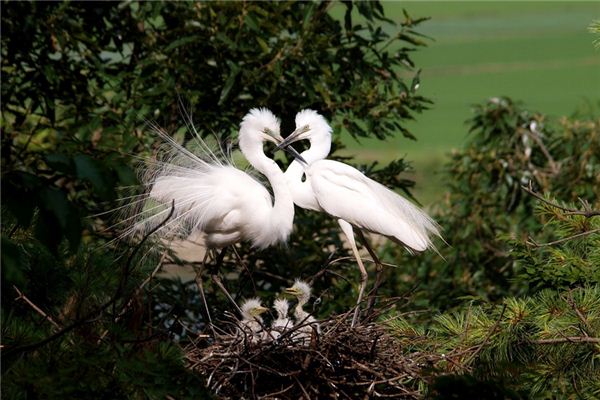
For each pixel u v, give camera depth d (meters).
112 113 12.66
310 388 7.95
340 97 13.20
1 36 12.79
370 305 10.24
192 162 10.55
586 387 7.74
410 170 13.47
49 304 7.89
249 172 11.77
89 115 13.27
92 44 13.04
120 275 8.03
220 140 12.43
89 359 5.95
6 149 13.21
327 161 11.12
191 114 11.84
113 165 5.05
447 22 81.12
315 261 13.04
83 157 4.96
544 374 7.77
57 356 6.21
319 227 13.39
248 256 13.02
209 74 13.19
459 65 61.62
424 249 10.80
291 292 9.67
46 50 13.12
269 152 12.80
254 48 12.95
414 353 8.23
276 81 12.55
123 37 13.51
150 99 12.59
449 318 8.62
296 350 7.95
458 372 7.88
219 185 10.30
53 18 12.70
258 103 12.78
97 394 5.98
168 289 12.02
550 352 8.05
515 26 78.75
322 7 13.43
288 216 10.48
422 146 38.94
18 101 13.52
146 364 6.02
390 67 13.86
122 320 7.89
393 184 13.35
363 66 13.34
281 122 12.98
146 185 10.00
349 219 10.95
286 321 9.26
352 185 10.94
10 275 4.96
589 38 70.94
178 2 13.14
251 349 7.97
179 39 12.44
